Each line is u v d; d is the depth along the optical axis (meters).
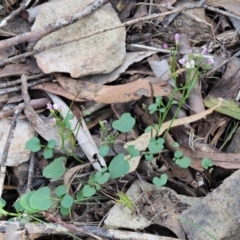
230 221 0.72
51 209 0.76
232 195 0.73
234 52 0.86
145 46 0.84
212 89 0.82
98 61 0.80
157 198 0.76
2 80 0.82
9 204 0.80
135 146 0.78
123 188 0.77
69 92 0.80
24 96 0.79
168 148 0.79
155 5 0.87
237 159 0.77
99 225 0.75
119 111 0.80
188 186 0.78
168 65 0.81
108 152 0.78
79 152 0.78
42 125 0.79
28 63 0.82
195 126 0.80
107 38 0.80
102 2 0.81
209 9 0.86
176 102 0.78
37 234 0.74
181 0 0.88
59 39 0.81
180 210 0.75
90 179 0.75
